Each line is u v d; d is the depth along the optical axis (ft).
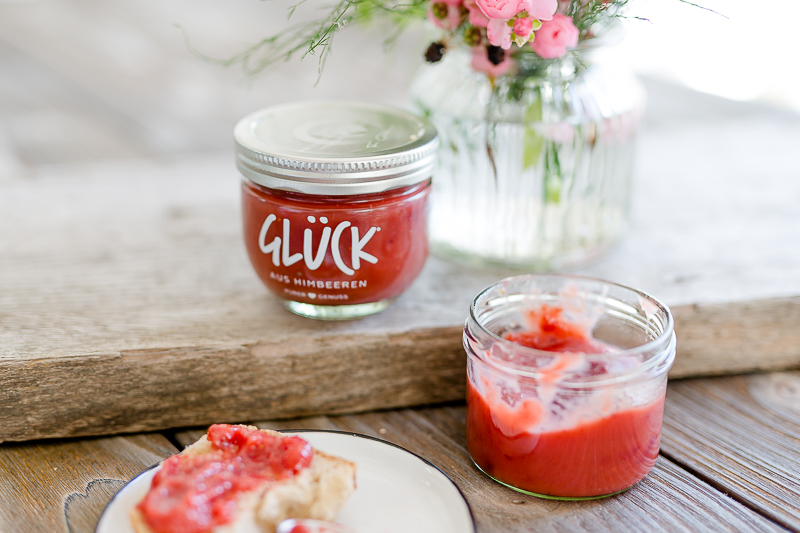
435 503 1.98
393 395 2.51
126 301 2.62
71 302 2.60
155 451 2.32
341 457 2.13
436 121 2.71
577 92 2.61
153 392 2.36
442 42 2.51
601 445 1.98
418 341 2.44
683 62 6.49
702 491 2.12
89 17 7.69
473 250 2.84
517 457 2.05
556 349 2.31
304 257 2.28
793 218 3.23
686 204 3.37
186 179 3.75
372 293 2.36
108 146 4.51
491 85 2.59
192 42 6.57
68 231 3.14
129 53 6.48
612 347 2.33
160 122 4.94
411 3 2.51
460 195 2.77
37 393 2.28
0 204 3.37
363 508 1.97
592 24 2.37
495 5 2.16
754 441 2.34
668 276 2.75
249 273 2.85
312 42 2.32
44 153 4.37
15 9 8.05
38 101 5.34
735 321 2.61
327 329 2.43
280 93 5.28
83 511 2.05
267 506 1.82
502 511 2.04
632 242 3.03
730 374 2.72
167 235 3.14
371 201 2.23
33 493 2.12
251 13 7.54
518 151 2.60
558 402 1.95
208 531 1.74
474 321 2.08
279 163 2.16
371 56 6.17
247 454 1.95
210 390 2.39
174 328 2.44
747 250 2.96
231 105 5.27
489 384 2.05
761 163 3.84
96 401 2.34
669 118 4.65
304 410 2.48
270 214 2.27
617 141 2.74
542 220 2.71
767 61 6.39
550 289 2.33
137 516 1.79
